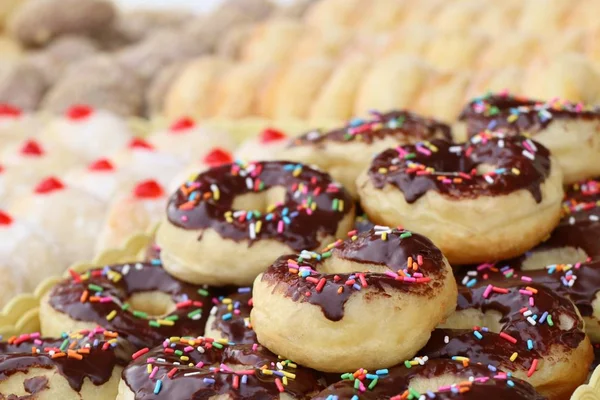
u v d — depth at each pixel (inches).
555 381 22.8
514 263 25.4
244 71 49.4
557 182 25.1
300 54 52.9
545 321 23.2
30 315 26.5
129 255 29.7
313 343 22.2
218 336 24.2
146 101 53.7
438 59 47.6
